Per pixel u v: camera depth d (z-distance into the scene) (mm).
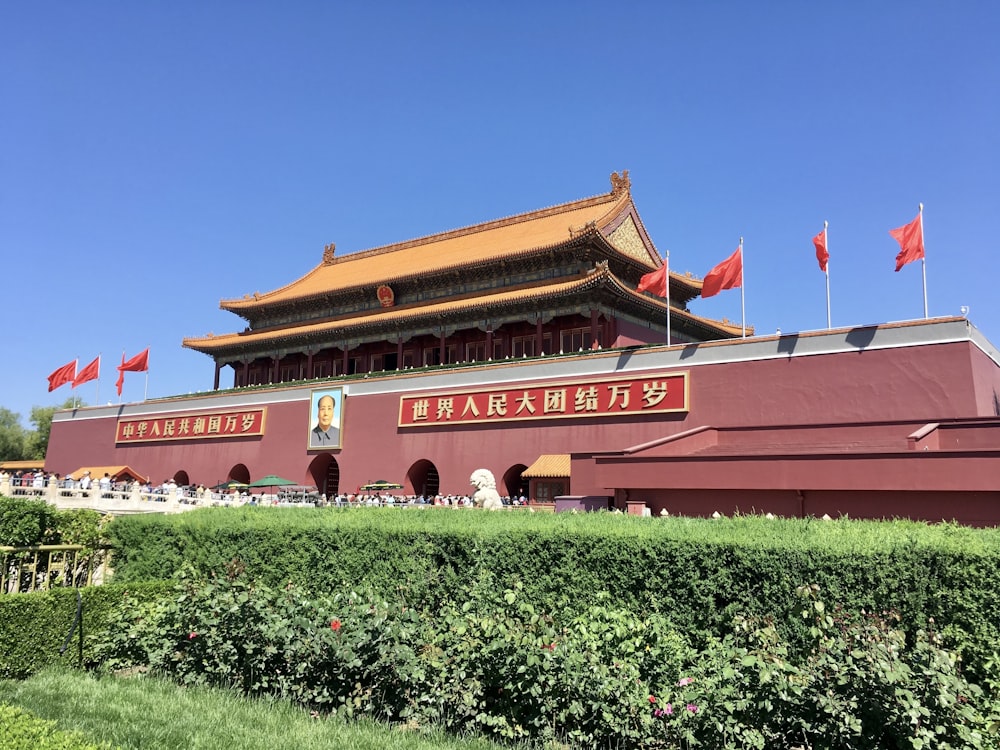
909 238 33812
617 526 12547
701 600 11070
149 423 66688
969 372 30453
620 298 50562
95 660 13406
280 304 68750
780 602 10570
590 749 9383
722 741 8656
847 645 8602
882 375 32688
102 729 9617
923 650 8391
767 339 36438
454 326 55594
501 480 44625
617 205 57438
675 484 27531
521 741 9555
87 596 13695
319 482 56062
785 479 25156
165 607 13125
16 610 12461
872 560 10211
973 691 8297
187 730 9680
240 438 59469
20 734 7250
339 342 63000
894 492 23500
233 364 73188
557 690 9617
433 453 48094
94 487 43031
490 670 9984
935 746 8070
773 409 35469
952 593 9812
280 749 9078
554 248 51531
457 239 68562
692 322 57844
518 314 52844
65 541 16500
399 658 10555
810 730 8406
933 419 30953
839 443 30094
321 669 11219
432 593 12977
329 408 54156
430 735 9836
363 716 10523
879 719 8156
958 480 22141
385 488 48500
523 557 12469
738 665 8945
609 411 41156
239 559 15172
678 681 9148
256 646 11656
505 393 45594
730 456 26391
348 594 12250
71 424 74125
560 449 42688
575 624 10320
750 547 10914
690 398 38406
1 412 115062
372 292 62625
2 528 15219
